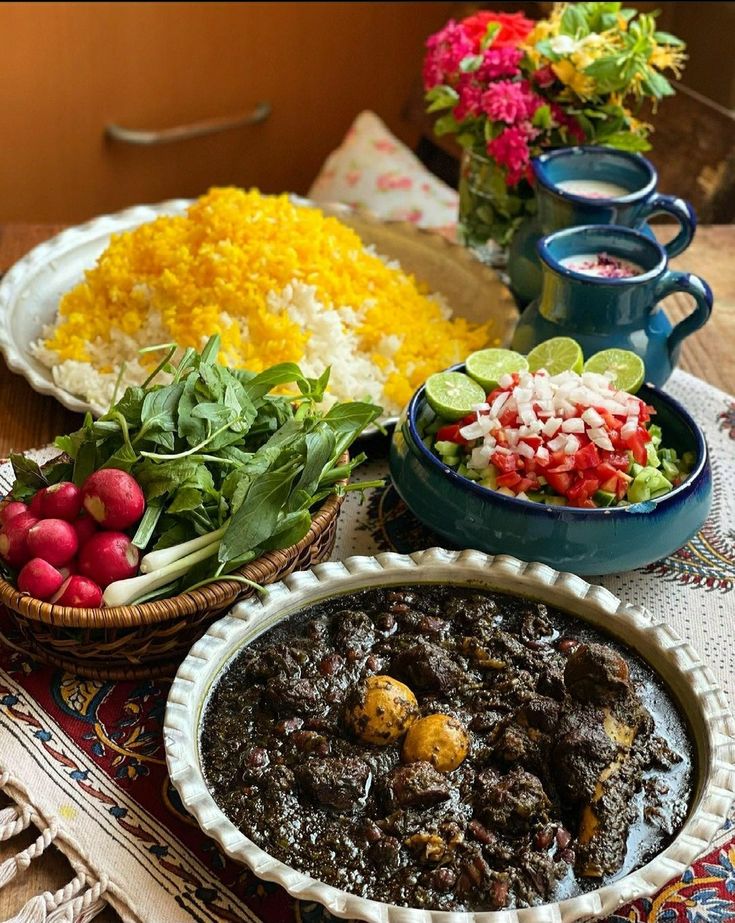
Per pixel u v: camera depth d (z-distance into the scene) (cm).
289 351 114
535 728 84
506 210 129
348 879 79
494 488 100
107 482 90
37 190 205
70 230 132
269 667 88
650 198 119
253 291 116
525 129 122
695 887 83
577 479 99
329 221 127
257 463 94
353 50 214
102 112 201
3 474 108
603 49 125
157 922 80
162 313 117
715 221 150
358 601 93
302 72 213
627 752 83
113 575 90
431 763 83
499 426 101
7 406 116
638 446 100
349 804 82
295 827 81
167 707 85
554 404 102
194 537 93
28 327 123
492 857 80
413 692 88
